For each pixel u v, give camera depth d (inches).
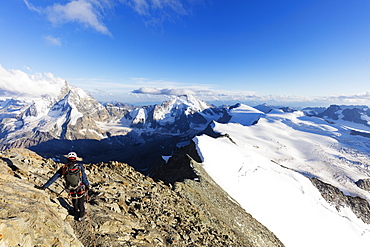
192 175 1239.5
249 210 1291.8
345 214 2342.5
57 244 193.6
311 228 1593.3
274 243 912.3
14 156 382.6
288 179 2375.7
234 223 757.3
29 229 185.0
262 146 7017.7
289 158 5920.3
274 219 1402.6
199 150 1943.9
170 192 628.7
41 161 425.7
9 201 205.0
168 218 408.5
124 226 296.5
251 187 1710.1
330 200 2500.0
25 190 247.3
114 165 626.8
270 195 1740.9
